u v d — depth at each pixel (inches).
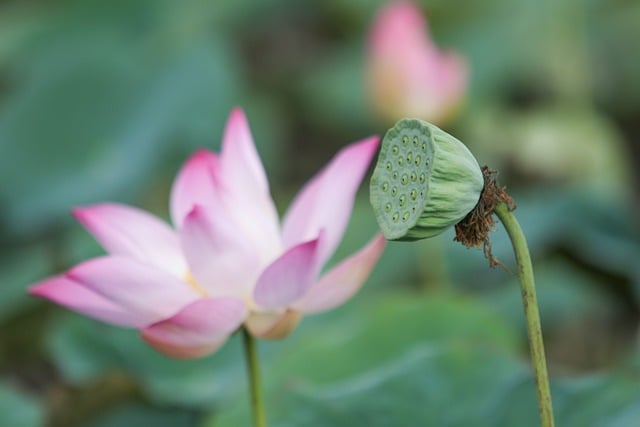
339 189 78.1
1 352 124.5
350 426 82.9
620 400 81.7
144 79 158.1
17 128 151.9
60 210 146.0
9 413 94.7
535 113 168.2
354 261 76.5
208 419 96.7
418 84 128.7
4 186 148.7
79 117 153.2
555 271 128.5
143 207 159.3
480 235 67.6
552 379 83.0
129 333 106.5
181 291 76.0
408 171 67.7
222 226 76.3
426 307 97.4
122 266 75.0
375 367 95.2
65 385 96.0
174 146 157.6
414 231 67.2
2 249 146.5
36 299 117.5
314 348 95.6
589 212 119.4
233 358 105.0
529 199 131.4
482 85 204.4
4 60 205.9
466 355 83.9
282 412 83.7
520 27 208.5
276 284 75.8
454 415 82.6
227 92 160.7
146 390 97.2
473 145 163.0
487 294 133.0
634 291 115.0
